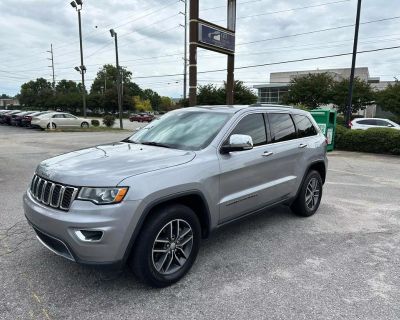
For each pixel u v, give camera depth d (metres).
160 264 3.30
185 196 3.46
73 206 2.95
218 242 4.51
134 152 3.74
